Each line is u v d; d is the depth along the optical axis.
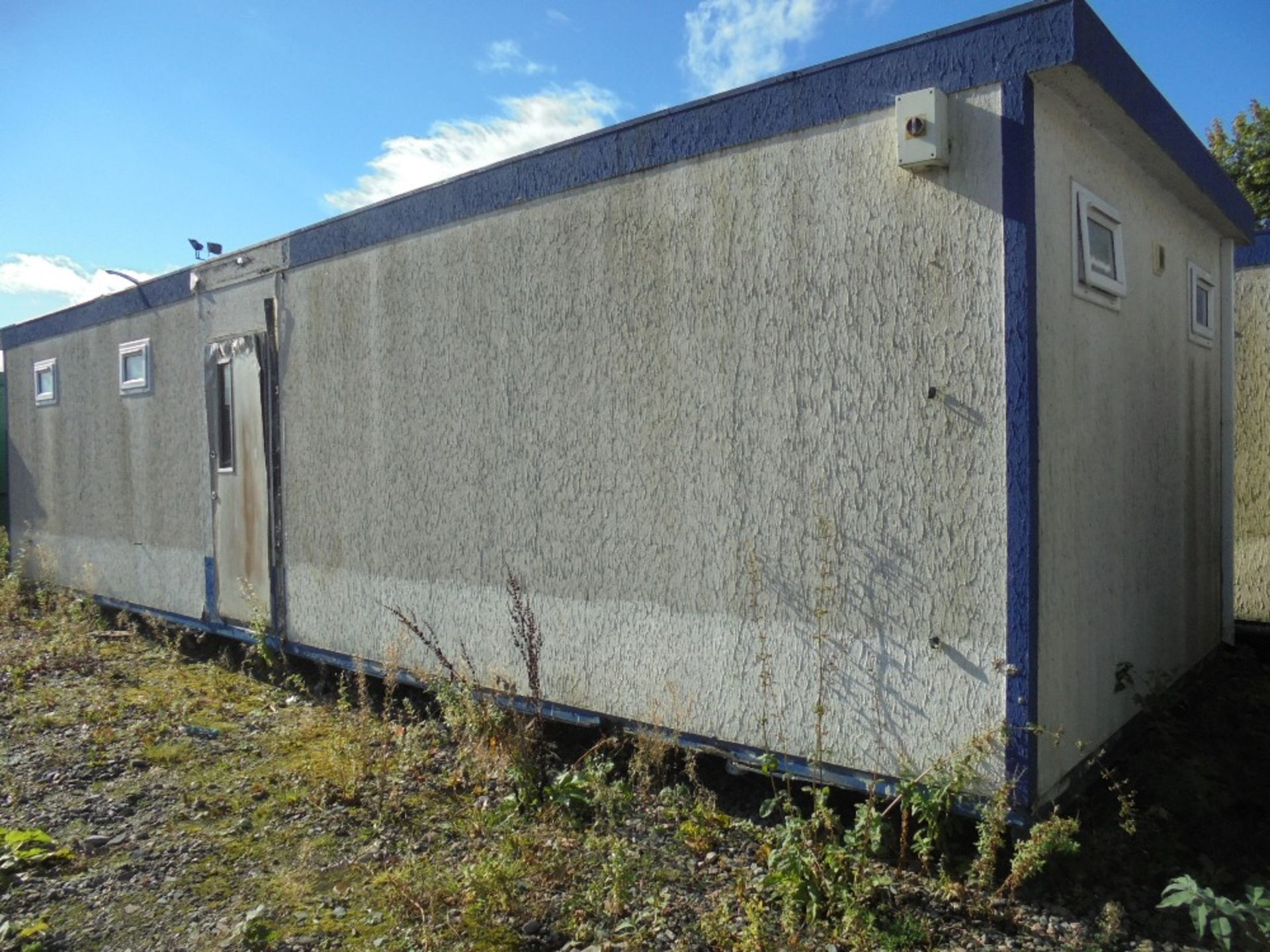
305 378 5.80
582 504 4.26
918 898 3.04
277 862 3.58
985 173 3.10
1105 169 3.81
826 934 2.89
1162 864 3.22
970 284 3.13
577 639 4.30
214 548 6.70
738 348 3.70
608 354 4.14
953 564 3.17
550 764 4.25
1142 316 4.26
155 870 3.53
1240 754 4.13
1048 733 3.08
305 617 5.87
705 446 3.81
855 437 3.39
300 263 5.80
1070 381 3.40
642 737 3.92
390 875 3.36
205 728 5.18
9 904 3.29
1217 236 5.60
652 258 3.97
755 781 3.96
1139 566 4.18
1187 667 4.94
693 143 3.81
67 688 6.11
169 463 7.21
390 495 5.24
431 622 5.02
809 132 3.49
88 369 8.29
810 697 3.53
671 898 3.16
